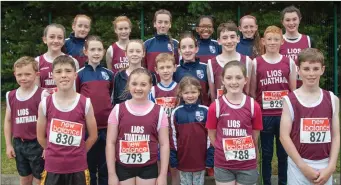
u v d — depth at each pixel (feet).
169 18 22.72
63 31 20.62
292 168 15.78
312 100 15.46
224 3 44.06
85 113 16.42
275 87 19.58
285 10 22.16
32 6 44.98
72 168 16.15
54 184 16.14
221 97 16.96
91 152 19.77
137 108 16.57
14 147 18.75
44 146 17.01
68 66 16.31
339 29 43.78
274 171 22.89
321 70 15.44
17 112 18.29
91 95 19.39
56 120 16.19
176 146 18.17
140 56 19.67
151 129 16.37
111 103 19.92
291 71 19.65
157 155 16.85
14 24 45.16
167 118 17.17
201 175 18.12
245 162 16.35
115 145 16.69
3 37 45.32
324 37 43.29
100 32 44.27
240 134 16.38
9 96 18.44
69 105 16.29
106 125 19.62
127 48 19.74
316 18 44.27
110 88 20.13
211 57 22.89
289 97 15.65
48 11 45.11
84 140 16.63
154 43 22.74
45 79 20.31
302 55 15.49
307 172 15.15
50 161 16.19
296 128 15.53
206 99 20.36
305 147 15.38
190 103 18.04
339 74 44.04
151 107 16.63
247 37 22.90
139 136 16.29
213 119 16.76
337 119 15.62
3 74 44.78
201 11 42.39
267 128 19.75
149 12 44.19
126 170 16.42
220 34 19.92
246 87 19.94
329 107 15.47
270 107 19.61
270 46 19.57
